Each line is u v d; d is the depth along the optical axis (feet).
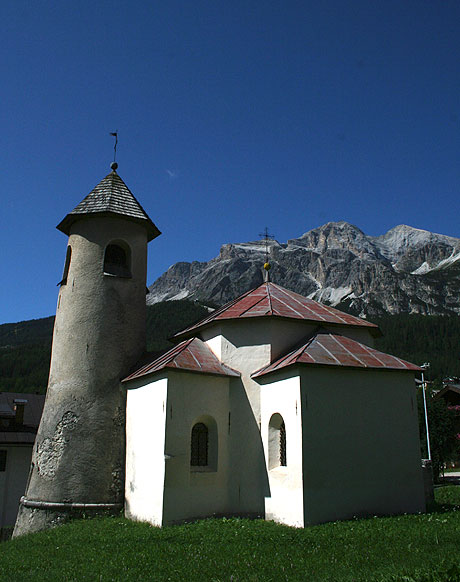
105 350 70.79
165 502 53.21
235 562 36.45
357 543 39.45
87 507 62.44
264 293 72.84
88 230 76.38
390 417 56.24
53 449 65.77
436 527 44.11
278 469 55.11
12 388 221.46
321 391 53.42
